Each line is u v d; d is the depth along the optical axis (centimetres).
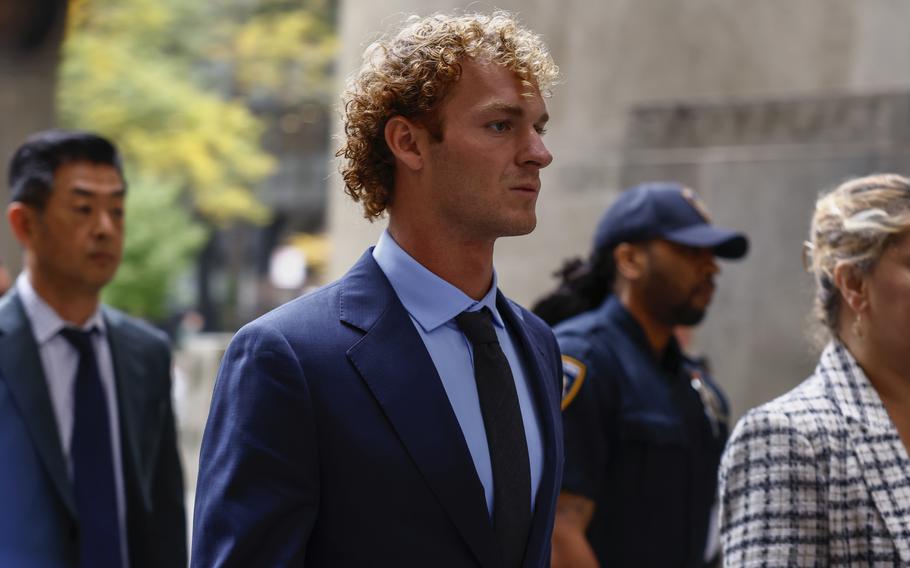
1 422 430
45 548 423
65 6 1116
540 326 311
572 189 798
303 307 270
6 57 1122
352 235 927
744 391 730
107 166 459
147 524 452
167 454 473
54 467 430
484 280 283
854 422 298
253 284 4812
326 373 259
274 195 4697
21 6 1099
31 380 436
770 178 734
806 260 341
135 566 450
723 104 754
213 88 3131
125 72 2659
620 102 789
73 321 454
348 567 253
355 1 907
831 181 716
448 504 255
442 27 274
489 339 276
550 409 287
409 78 271
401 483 254
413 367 264
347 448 255
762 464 295
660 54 779
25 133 1127
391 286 275
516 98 269
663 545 435
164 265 2648
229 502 252
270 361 258
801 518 290
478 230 271
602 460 426
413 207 277
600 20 797
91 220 452
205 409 1825
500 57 270
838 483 292
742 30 758
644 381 440
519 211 270
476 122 267
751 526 293
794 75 743
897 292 300
